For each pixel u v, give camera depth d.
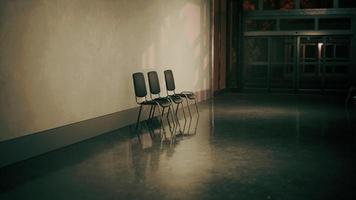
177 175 5.13
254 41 16.97
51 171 5.35
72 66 7.04
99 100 7.91
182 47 12.05
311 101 13.98
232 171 5.30
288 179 4.93
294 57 16.56
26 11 5.91
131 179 4.97
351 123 9.26
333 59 16.16
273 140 7.36
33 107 6.11
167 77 9.84
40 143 6.27
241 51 17.00
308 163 5.71
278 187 4.62
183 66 12.16
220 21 16.11
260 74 16.98
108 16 8.12
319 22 16.16
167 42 10.93
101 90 7.97
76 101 7.19
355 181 4.84
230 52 17.05
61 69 6.75
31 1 6.01
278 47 16.77
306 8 16.28
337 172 5.24
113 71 8.38
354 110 11.56
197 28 13.38
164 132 8.25
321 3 16.12
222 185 4.70
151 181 4.88
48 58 6.42
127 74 8.92
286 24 16.50
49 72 6.45
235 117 10.30
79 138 7.28
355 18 15.77
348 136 7.71
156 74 9.33
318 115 10.59
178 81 11.79
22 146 5.89
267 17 16.62
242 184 4.73
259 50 16.94
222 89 16.62
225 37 16.88
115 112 8.52
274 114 10.81
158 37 10.37
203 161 5.84
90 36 7.55
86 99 7.49
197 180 4.91
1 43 5.46
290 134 7.95
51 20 6.46
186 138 7.60
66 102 6.91
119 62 8.59
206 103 13.46
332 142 7.16
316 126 8.88
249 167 5.50
